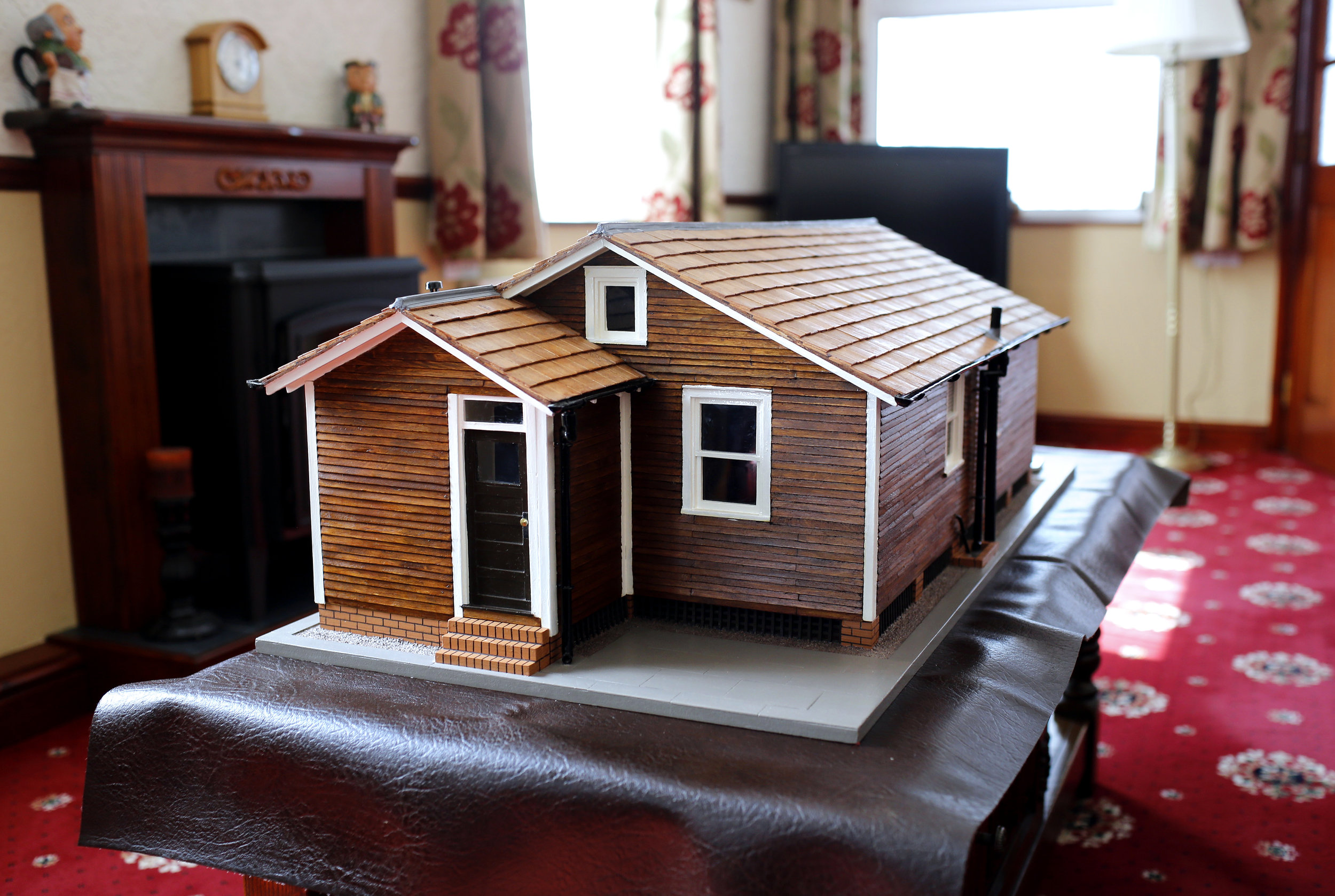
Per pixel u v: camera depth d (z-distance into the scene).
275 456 2.80
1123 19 4.54
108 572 2.71
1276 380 5.35
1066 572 1.82
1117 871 2.04
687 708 1.27
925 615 1.56
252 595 2.82
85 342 2.62
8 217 2.54
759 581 1.49
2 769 2.42
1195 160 5.16
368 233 3.25
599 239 1.45
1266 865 2.05
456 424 1.39
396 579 1.48
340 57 3.29
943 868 1.01
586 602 1.47
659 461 1.52
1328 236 4.95
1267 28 4.96
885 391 1.32
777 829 1.06
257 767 1.28
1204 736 2.58
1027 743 1.26
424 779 1.20
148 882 2.00
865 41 5.52
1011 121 5.59
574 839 1.15
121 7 2.70
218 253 3.04
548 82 4.16
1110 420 5.62
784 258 1.71
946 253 4.87
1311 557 3.88
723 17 4.68
